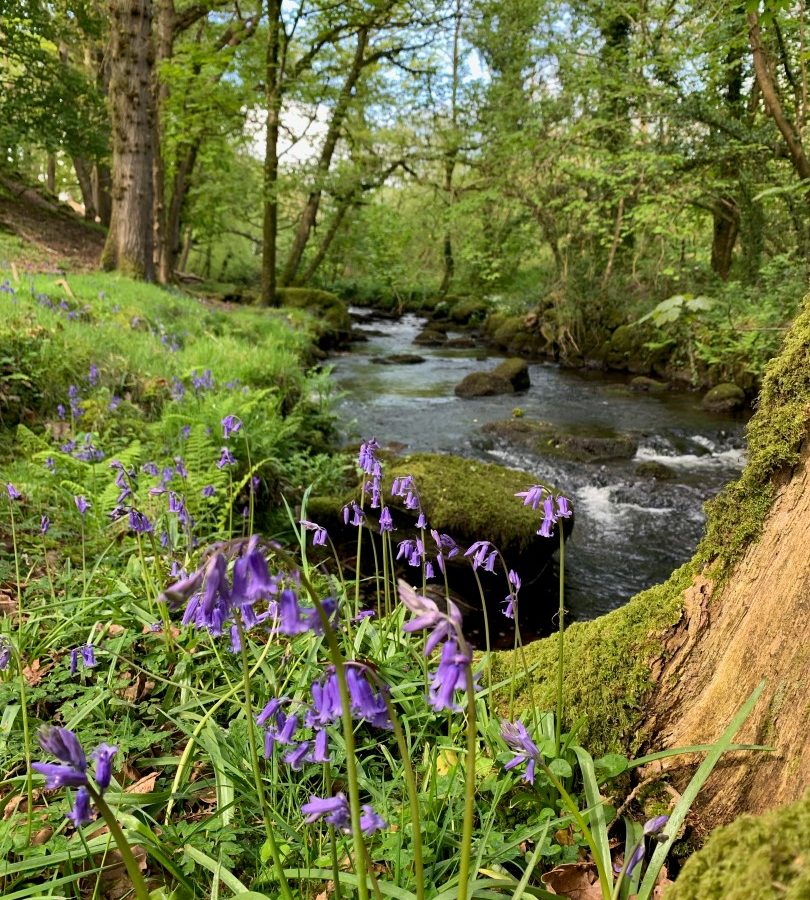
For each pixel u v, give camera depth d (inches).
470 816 50.7
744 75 498.6
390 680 103.6
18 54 824.3
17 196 864.9
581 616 201.9
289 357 370.0
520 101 702.5
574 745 87.8
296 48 783.7
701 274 595.8
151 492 129.0
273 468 242.5
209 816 77.9
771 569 77.1
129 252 542.0
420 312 1135.0
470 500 208.2
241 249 1343.5
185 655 106.7
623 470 324.5
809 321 78.7
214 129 716.7
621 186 520.4
